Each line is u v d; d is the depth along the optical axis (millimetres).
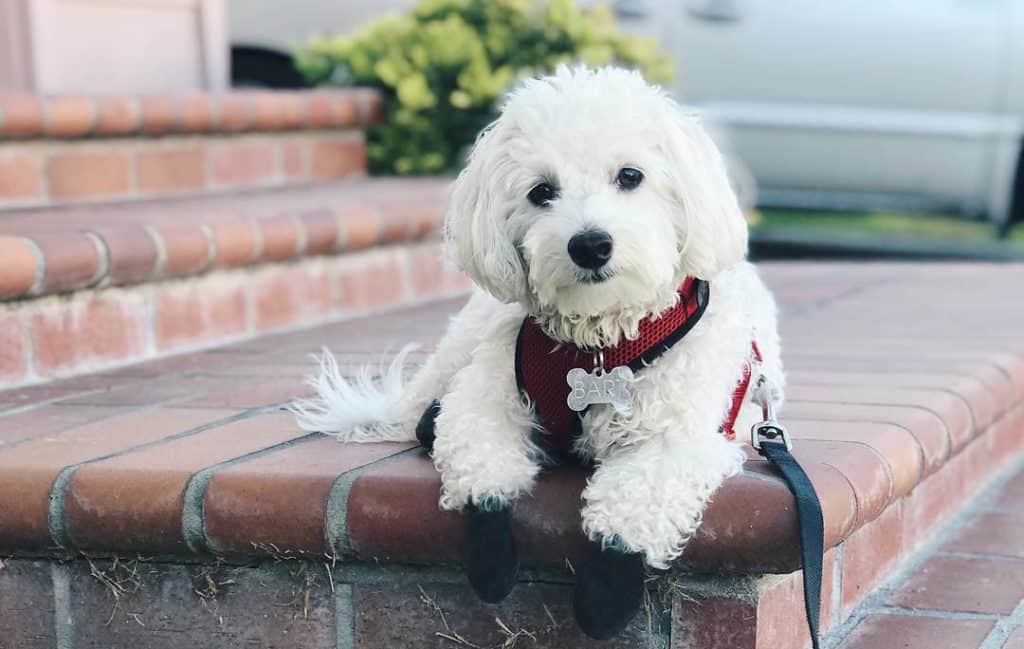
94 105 2408
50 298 1950
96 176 2451
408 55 3219
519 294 1523
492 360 1540
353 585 1545
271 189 2768
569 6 3285
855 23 4250
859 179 4332
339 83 3373
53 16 2625
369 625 1547
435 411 1583
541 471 1526
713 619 1480
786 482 1458
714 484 1448
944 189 4281
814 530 1431
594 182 1494
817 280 2986
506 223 1521
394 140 3178
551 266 1463
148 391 1893
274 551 1531
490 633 1524
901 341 2207
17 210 2293
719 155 1532
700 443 1471
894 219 5105
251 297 2221
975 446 2037
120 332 2037
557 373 1508
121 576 1581
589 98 1498
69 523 1557
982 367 2023
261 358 2074
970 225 4992
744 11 4320
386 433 1644
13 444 1659
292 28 4055
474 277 1538
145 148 2537
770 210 4551
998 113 4211
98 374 1990
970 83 4211
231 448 1627
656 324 1498
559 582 1505
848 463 1563
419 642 1540
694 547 1448
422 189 2783
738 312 1554
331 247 2324
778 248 4598
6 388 1905
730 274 1593
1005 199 4266
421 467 1539
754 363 1575
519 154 1506
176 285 2107
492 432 1489
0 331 1897
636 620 1494
